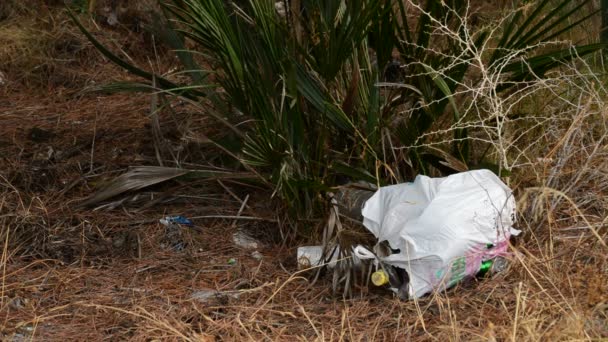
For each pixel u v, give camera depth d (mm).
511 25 6402
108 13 10852
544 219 5941
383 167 6445
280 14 7020
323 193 6234
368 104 6340
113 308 5344
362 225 6074
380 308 5410
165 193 6867
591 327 4816
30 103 9383
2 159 7578
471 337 4941
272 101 6164
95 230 6520
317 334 4934
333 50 6047
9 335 5242
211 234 6520
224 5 6559
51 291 5793
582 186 6578
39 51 10164
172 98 7320
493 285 5477
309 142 6402
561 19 6340
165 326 5082
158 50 10586
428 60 6344
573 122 6105
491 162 6703
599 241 5641
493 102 6258
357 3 5977
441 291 5438
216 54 6609
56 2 10914
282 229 6449
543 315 5012
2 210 6746
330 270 5832
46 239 6398
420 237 5418
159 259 6211
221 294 5695
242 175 6586
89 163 7516
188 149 7426
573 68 6598
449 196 5512
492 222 5496
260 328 5266
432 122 6379
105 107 9078
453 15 6547
